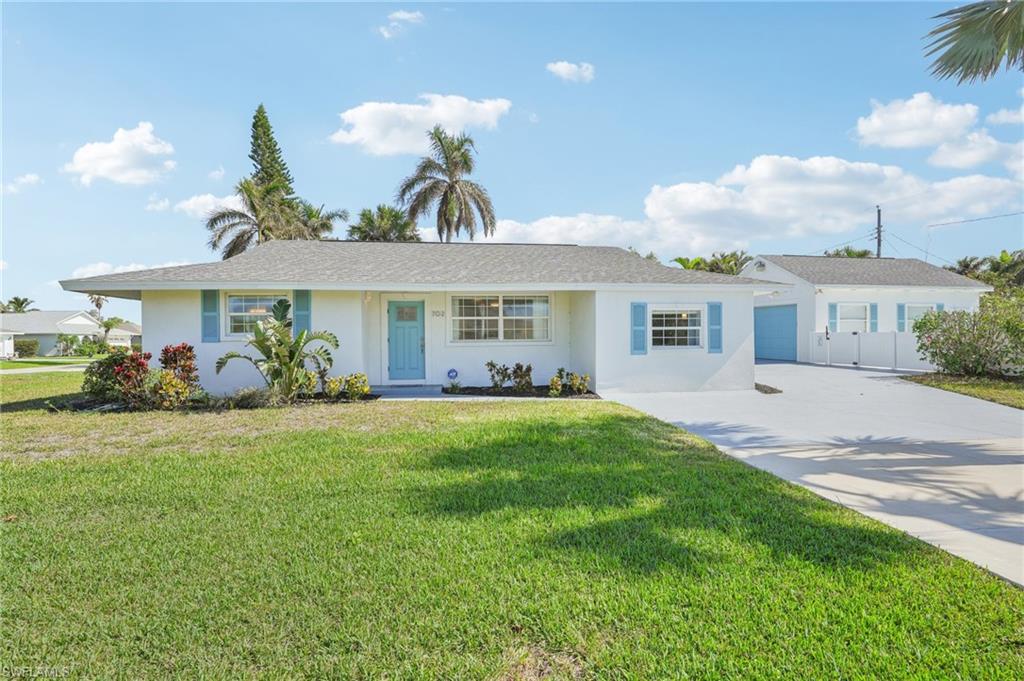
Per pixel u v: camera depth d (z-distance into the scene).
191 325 11.66
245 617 2.74
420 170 30.23
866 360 18.02
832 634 2.55
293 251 14.12
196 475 5.25
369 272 12.34
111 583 3.09
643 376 12.37
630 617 2.71
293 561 3.36
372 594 2.95
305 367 11.84
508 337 13.55
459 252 14.98
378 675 2.30
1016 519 4.16
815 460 6.12
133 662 2.41
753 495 4.68
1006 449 6.68
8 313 55.84
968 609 2.77
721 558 3.38
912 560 3.36
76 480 5.09
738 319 12.73
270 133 37.06
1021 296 14.27
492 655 2.43
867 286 20.12
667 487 4.89
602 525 3.94
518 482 5.02
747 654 2.41
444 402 10.64
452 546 3.57
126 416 8.84
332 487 4.86
